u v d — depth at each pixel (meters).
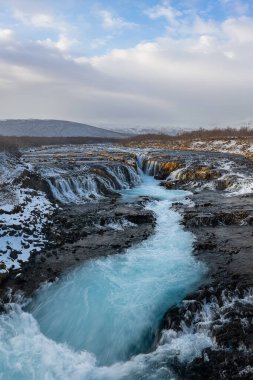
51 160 41.81
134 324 12.33
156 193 32.56
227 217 22.33
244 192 30.23
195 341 11.12
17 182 27.16
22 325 12.72
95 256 17.39
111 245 18.73
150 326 12.23
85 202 27.95
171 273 15.37
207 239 19.25
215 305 12.66
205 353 10.53
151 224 22.20
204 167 38.72
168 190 34.19
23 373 10.55
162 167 42.69
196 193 31.20
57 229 20.73
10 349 11.45
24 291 14.38
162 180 40.78
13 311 13.43
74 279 15.20
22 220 20.53
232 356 10.26
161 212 25.09
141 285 14.46
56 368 10.73
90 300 13.69
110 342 11.87
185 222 22.14
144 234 20.38
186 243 18.84
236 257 16.64
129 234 20.47
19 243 18.03
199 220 21.92
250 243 18.44
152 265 16.23
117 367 10.83
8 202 22.72
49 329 12.55
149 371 10.39
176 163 41.84
